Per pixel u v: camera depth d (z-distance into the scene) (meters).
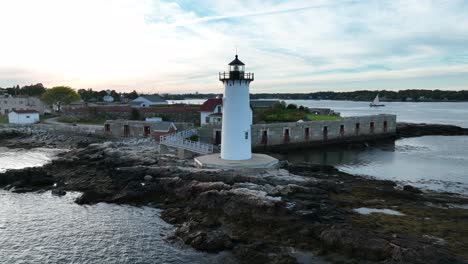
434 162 45.03
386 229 20.30
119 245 21.20
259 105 83.38
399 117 140.25
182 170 31.42
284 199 24.59
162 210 26.08
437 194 28.45
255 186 26.77
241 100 34.28
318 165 37.06
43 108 104.75
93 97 166.25
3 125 70.75
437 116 147.12
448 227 20.69
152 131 54.66
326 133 59.69
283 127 54.25
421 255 16.56
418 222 21.45
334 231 19.05
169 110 69.75
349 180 32.19
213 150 40.62
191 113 67.31
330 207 23.69
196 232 21.06
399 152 53.66
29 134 65.50
